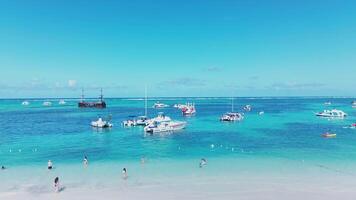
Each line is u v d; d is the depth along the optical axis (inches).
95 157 1792.6
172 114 5492.1
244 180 1296.8
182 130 3083.2
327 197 1098.7
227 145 2160.4
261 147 2059.5
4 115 5251.0
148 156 1803.6
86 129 3225.9
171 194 1140.5
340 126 3339.1
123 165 1578.5
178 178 1334.9
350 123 3656.5
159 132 2955.2
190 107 5556.1
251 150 1951.3
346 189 1176.8
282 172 1411.2
